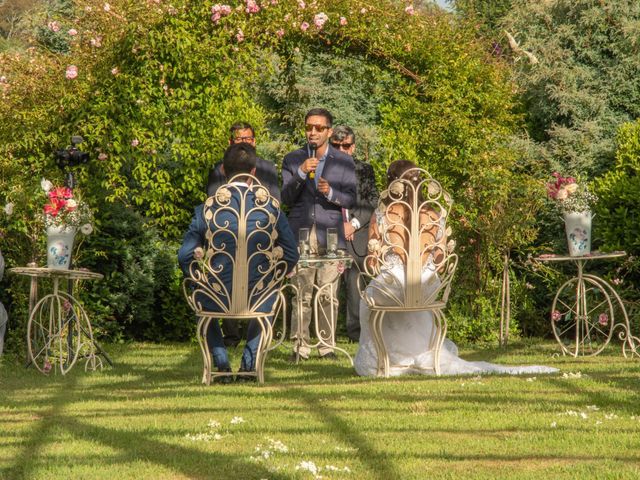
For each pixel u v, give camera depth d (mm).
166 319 31266
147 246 30891
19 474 10945
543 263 31969
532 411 14898
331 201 25406
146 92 28219
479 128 31406
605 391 16828
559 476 10578
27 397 17672
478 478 10492
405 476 10688
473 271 31328
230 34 28688
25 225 25844
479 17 50562
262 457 11727
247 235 19500
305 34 29719
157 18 27984
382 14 30828
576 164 32969
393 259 21125
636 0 33125
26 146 27188
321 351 26094
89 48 28266
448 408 15250
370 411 15094
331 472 10898
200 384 19484
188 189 29328
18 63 27969
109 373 22281
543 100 34188
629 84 33250
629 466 11055
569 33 33688
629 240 29922
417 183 21219
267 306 19922
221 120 29172
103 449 12352
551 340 31125
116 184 29156
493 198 30031
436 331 21688
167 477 10836
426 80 31562
